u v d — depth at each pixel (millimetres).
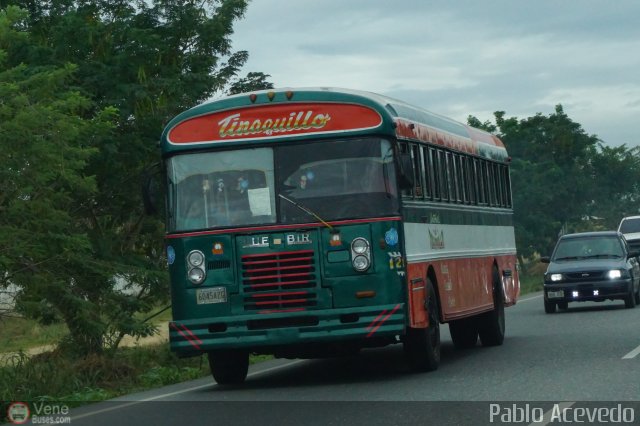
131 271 23891
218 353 19078
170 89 26469
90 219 26891
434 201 20328
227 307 17781
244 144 18047
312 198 17750
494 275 25344
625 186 77062
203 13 28859
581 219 76062
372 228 17578
